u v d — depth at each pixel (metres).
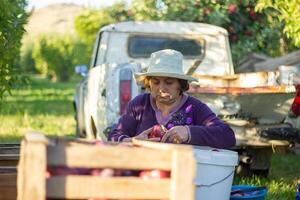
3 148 4.94
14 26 9.03
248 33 13.76
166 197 3.48
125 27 10.81
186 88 5.22
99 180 3.43
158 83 5.14
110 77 8.72
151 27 10.91
